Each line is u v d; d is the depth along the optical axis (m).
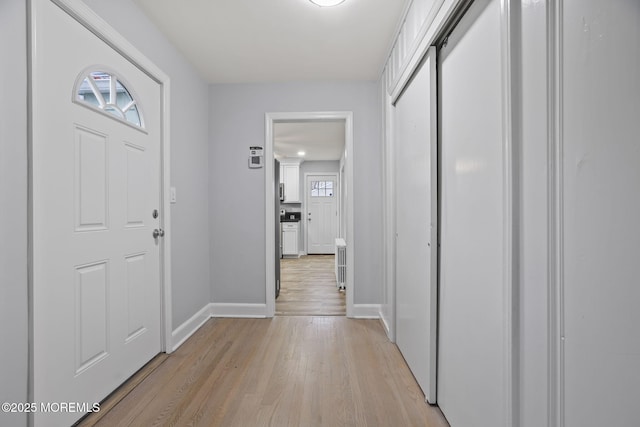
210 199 3.12
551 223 0.79
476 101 1.20
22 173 1.19
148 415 1.55
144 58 1.98
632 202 0.62
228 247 3.11
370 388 1.80
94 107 1.57
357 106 3.07
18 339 1.17
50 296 1.31
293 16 2.07
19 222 1.18
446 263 1.51
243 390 1.77
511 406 0.94
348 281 3.06
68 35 1.40
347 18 2.10
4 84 1.12
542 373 0.82
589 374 0.70
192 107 2.75
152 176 2.11
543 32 0.80
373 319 3.02
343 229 6.65
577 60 0.72
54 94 1.33
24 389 1.19
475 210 1.21
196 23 2.13
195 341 2.47
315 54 2.57
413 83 1.93
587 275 0.70
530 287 0.88
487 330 1.11
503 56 0.96
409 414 1.56
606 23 0.65
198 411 1.58
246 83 3.11
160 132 2.22
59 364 1.36
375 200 3.05
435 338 1.62
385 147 2.71
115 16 1.72
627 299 0.63
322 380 1.88
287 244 7.62
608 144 0.65
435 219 1.61
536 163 0.84
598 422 0.68
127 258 1.85
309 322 2.92
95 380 1.58
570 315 0.75
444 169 1.54
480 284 1.17
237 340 2.49
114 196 1.73
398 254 2.35
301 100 3.09
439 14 1.42
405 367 2.04
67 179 1.40
